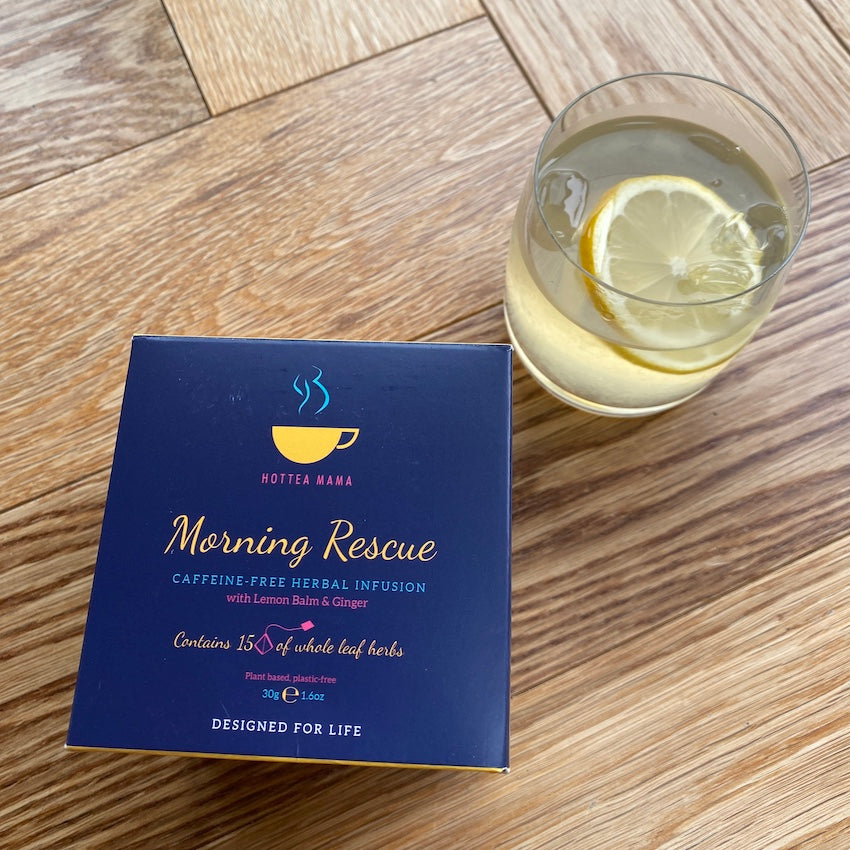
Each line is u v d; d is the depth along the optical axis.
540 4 0.37
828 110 0.36
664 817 0.30
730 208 0.29
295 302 0.34
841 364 0.34
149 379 0.28
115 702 0.26
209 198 0.35
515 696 0.31
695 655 0.31
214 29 0.37
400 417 0.27
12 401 0.34
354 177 0.36
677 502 0.33
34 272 0.35
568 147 0.29
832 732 0.31
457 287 0.35
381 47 0.37
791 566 0.32
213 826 0.30
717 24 0.37
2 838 0.30
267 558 0.26
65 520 0.32
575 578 0.32
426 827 0.30
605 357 0.28
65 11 0.37
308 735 0.25
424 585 0.26
